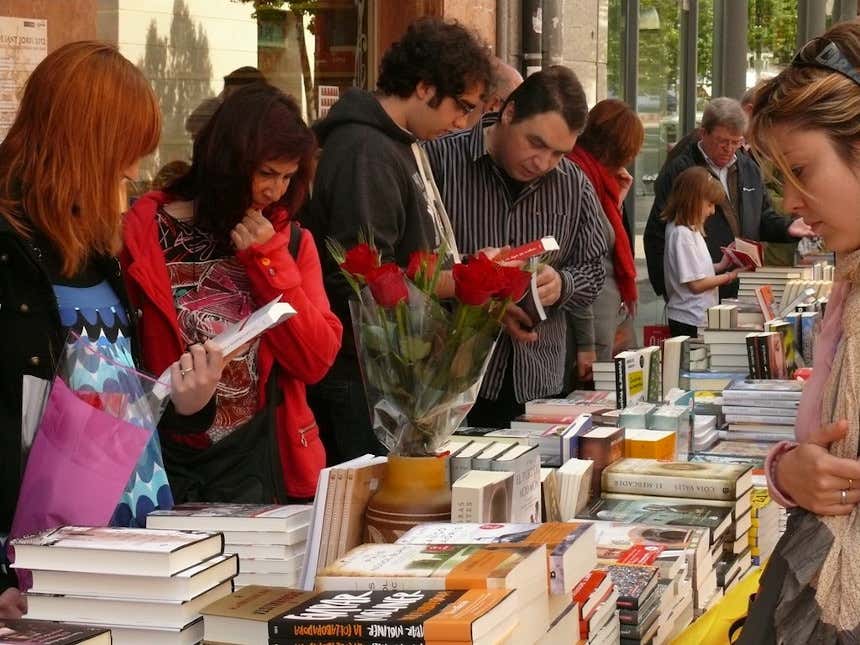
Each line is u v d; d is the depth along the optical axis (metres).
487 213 6.03
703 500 4.53
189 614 2.86
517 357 6.06
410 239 5.16
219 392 4.16
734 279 9.81
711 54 18.59
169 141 7.22
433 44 5.06
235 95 4.17
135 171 3.75
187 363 3.71
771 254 10.97
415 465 3.57
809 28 21.62
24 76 5.71
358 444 5.13
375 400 3.62
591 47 11.71
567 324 7.51
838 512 2.74
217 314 4.21
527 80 5.73
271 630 2.63
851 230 2.72
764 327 7.36
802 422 2.88
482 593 2.72
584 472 4.43
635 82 14.98
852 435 2.73
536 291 5.59
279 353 4.23
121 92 3.58
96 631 2.64
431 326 3.54
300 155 4.16
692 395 5.80
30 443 3.39
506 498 3.69
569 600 3.15
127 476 3.29
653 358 6.13
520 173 5.78
